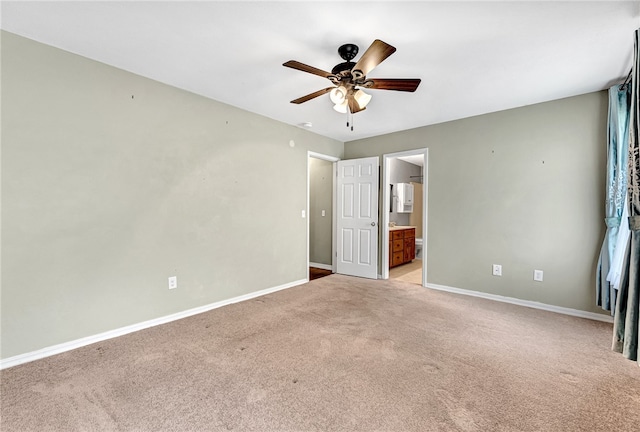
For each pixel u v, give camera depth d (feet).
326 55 7.31
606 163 9.16
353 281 14.32
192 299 9.66
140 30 6.31
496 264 11.28
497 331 8.30
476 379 5.93
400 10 5.56
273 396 5.39
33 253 6.72
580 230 9.61
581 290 9.57
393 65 7.69
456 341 7.65
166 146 9.00
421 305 10.59
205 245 10.02
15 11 5.67
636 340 5.41
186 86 9.20
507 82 8.70
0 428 4.60
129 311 8.22
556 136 10.02
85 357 6.81
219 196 10.42
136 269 8.36
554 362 6.61
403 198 21.63
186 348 7.26
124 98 8.10
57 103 7.00
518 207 10.77
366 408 5.08
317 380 5.90
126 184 8.16
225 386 5.69
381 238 14.87
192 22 6.03
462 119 12.07
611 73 8.10
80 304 7.38
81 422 4.74
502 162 11.10
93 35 6.52
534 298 10.46
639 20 5.79
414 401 5.25
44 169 6.84
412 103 10.40
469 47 6.84
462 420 4.78
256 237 11.74
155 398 5.33
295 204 13.52
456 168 12.23
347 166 15.78
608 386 5.71
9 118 6.41
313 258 18.21
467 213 11.97
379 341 7.64
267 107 11.02
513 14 5.65
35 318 6.74
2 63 6.31
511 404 5.18
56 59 6.98
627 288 5.91
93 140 7.56
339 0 5.30
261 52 7.19
